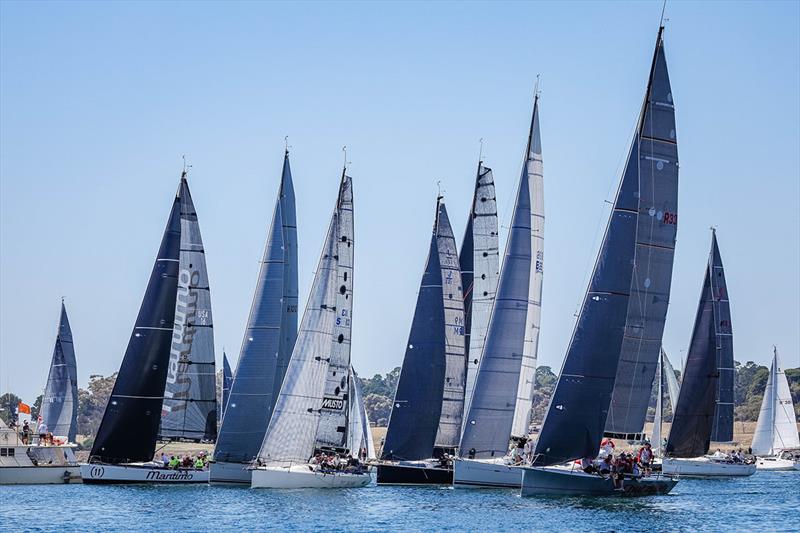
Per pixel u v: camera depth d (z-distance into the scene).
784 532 61.38
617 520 64.75
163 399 87.94
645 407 72.75
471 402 82.62
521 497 73.25
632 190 71.25
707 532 61.12
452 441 88.25
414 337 87.75
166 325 88.00
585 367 70.69
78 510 72.31
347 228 85.19
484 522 64.38
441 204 89.50
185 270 90.25
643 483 72.56
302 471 81.44
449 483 85.62
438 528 62.44
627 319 71.94
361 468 85.38
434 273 88.19
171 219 89.44
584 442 70.69
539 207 85.50
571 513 67.12
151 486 84.50
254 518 67.75
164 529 63.88
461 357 89.12
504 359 82.88
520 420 85.00
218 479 86.00
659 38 71.62
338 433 84.69
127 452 86.56
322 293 83.38
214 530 63.25
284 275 90.62
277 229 88.38
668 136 72.00
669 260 72.50
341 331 84.81
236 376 86.81
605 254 70.94
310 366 82.62
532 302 85.25
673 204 72.31
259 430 86.69
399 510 70.31
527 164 85.06
